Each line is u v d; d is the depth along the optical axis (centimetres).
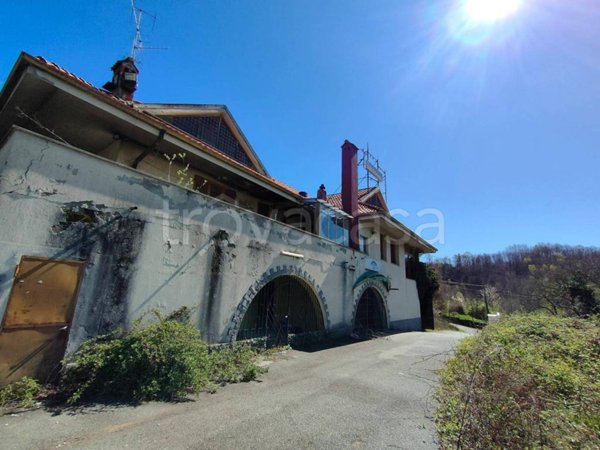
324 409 478
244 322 956
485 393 421
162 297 633
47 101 690
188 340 559
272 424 415
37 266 474
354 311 1345
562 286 2498
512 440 348
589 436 339
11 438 339
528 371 505
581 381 484
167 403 467
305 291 1135
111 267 561
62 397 450
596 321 891
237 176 1066
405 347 1109
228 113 1273
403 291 1964
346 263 1328
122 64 1163
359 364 797
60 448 327
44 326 473
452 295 3969
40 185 488
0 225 443
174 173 983
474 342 827
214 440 363
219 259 764
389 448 365
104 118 758
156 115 1062
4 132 843
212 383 571
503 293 3891
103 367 484
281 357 831
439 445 375
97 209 552
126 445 340
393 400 533
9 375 437
